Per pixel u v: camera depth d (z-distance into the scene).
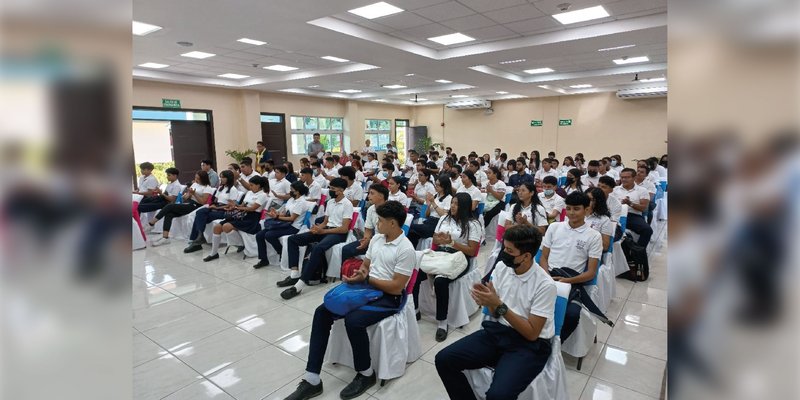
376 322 2.24
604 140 11.75
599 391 2.19
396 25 5.26
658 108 10.84
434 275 2.91
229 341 2.76
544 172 7.57
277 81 9.07
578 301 2.41
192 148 9.58
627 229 4.17
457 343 1.94
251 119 10.36
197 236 4.95
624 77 8.71
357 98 12.88
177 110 9.14
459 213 3.02
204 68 7.90
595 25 5.20
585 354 2.40
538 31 5.49
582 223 2.72
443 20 5.05
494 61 6.80
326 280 3.85
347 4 4.10
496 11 4.70
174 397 2.17
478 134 14.23
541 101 12.75
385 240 2.45
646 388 2.21
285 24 4.70
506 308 1.81
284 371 2.41
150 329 2.92
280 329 2.92
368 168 9.29
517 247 1.84
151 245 5.14
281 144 11.44
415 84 10.23
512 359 1.79
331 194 4.11
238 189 5.29
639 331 2.85
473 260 3.05
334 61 7.48
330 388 2.26
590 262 2.61
